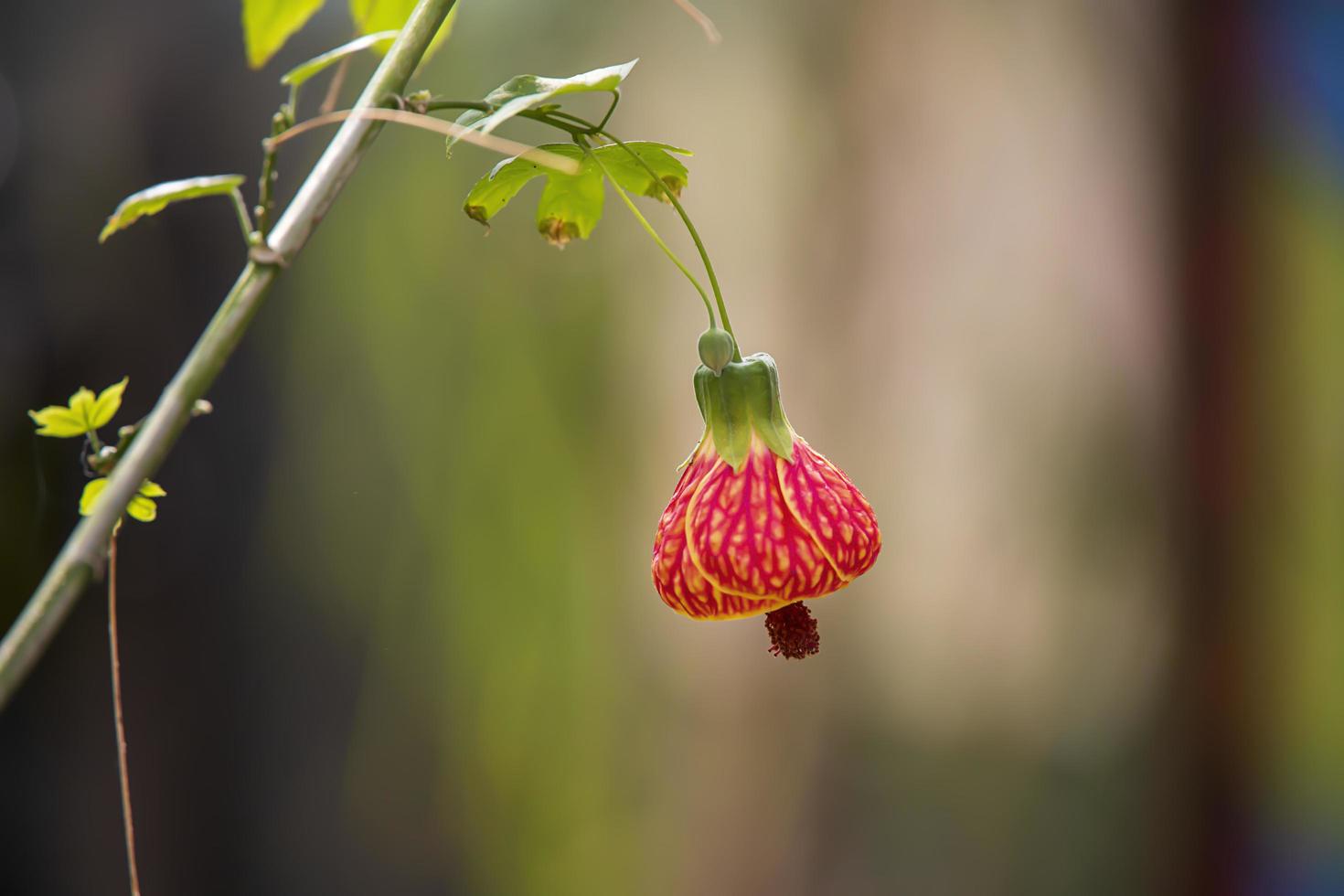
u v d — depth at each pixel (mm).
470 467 1804
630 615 1906
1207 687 1567
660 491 1947
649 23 2000
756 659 1991
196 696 1684
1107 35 1661
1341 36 1552
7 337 1521
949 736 1956
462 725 1824
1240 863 1561
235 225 1670
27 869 1612
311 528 1759
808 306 2004
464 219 1806
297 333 1753
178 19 1642
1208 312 1594
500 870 1862
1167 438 1623
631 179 685
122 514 630
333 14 1752
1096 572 1777
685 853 1941
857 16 1948
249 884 1730
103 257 1566
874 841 1961
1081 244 1757
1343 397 1566
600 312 1878
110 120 1591
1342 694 1555
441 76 1812
